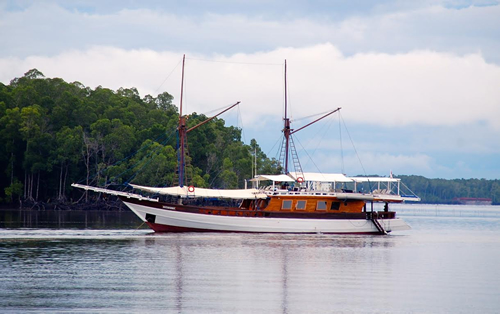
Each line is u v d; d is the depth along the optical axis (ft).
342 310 636.07
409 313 631.56
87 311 608.19
